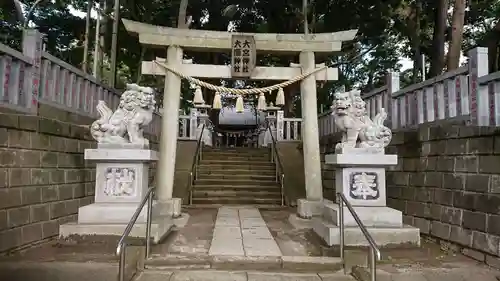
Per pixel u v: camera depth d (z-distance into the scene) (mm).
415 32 15555
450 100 6270
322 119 13414
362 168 6180
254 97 21078
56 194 6188
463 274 4609
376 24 15992
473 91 5574
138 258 5098
